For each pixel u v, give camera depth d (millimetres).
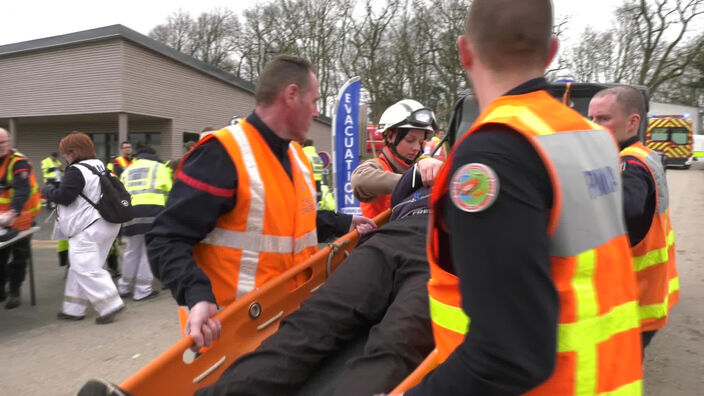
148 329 5047
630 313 1242
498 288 961
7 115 18750
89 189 5148
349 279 2271
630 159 2635
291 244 2320
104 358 4320
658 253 2730
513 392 977
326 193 9141
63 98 17672
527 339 948
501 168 1002
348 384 1807
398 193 2760
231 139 2102
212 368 1998
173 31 43344
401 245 2361
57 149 20891
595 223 1138
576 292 1085
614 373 1177
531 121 1093
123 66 16641
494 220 977
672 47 25766
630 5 26375
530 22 1146
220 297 2191
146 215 6102
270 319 2275
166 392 1818
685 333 4805
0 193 5293
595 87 4512
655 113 29953
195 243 2082
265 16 30672
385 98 25703
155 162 6375
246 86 22062
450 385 1024
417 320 1954
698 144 34750
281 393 1957
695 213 12438
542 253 980
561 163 1076
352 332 2215
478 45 1212
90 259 5148
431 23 25125
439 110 25734
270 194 2178
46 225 12297
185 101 19188
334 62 27062
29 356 4344
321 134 27688
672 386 3781
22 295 6234
